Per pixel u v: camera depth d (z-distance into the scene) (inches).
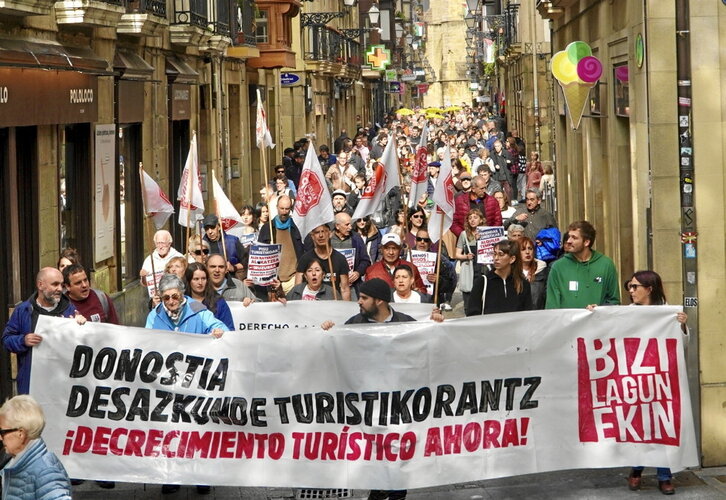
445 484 415.2
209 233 666.2
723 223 464.4
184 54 1043.9
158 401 415.2
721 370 463.8
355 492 439.5
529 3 1574.8
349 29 2603.3
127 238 863.1
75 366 413.7
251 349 414.6
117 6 735.1
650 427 423.8
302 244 694.5
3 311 589.6
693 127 464.1
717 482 440.8
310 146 548.4
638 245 653.9
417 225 712.4
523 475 454.9
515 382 418.6
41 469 283.7
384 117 3602.4
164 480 413.7
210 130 1160.2
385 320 428.8
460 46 6628.9
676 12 462.6
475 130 2372.0
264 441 414.6
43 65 614.5
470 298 488.4
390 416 412.8
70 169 727.1
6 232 593.6
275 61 1446.9
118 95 804.6
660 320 424.2
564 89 773.3
